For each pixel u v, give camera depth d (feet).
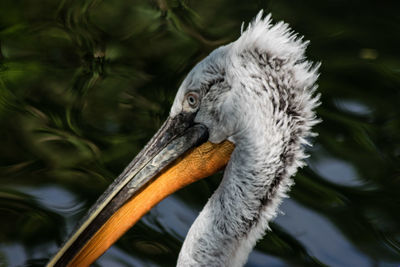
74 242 26.58
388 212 36.81
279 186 25.86
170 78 44.91
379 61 47.37
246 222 25.95
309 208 37.09
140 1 52.21
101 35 48.70
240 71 24.95
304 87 25.11
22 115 42.29
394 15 51.90
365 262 34.06
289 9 51.60
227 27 49.14
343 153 40.34
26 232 34.86
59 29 49.14
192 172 26.78
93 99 43.57
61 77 45.19
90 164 39.04
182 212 36.55
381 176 38.88
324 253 34.58
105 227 26.63
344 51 48.11
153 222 36.11
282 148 25.32
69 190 37.32
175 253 34.06
